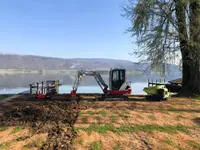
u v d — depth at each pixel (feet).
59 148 24.11
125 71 58.80
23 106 46.01
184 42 57.88
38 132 29.71
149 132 29.96
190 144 25.99
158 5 57.21
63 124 33.45
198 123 34.58
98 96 65.51
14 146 24.80
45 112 39.88
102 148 24.30
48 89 63.62
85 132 29.58
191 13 55.67
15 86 134.62
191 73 61.57
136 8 58.34
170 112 41.93
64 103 52.26
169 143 26.14
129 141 26.61
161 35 56.70
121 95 57.88
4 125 33.09
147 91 58.03
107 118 37.19
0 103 52.49
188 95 61.72
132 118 37.24
